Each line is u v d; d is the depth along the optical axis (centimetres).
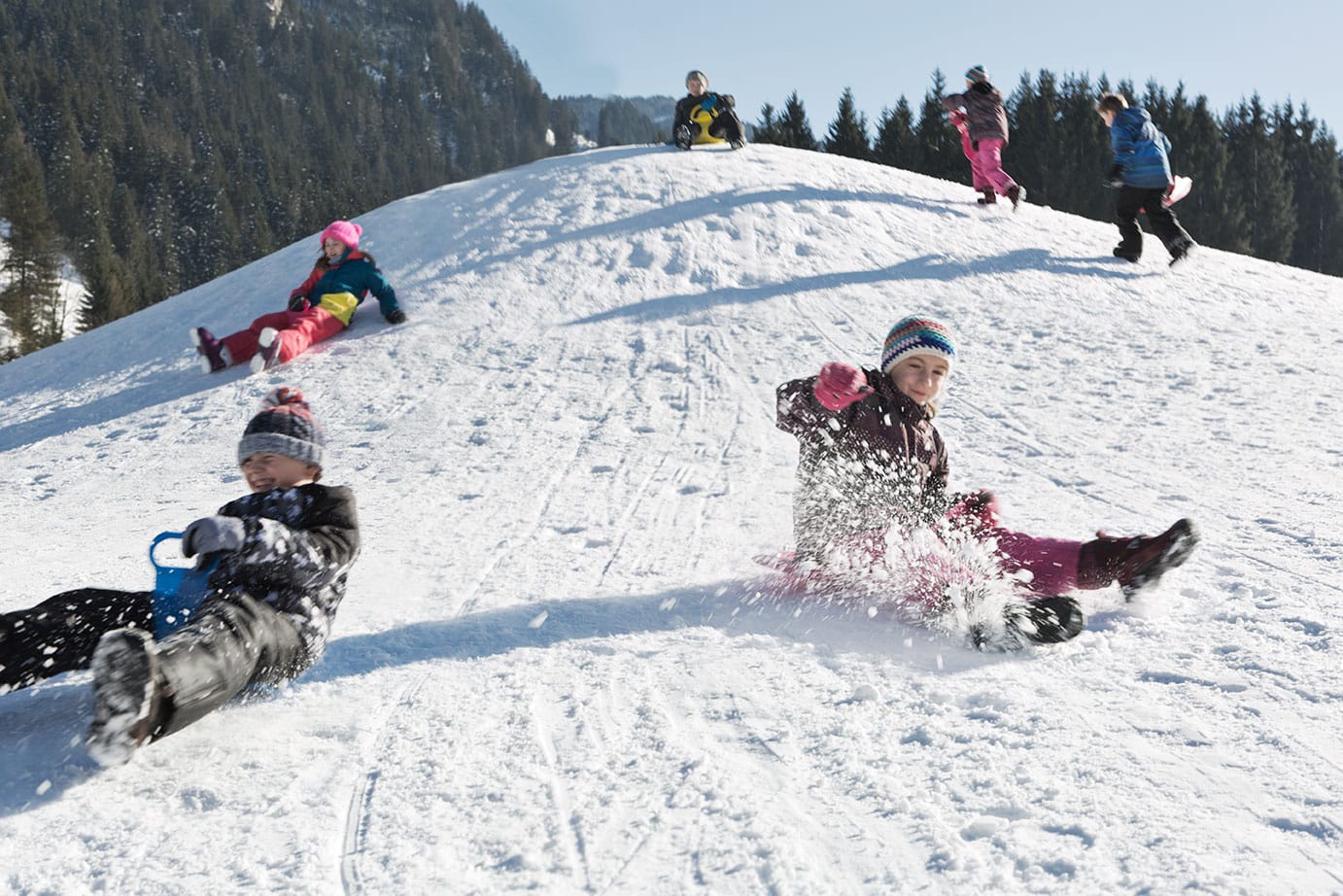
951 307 988
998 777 207
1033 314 957
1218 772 203
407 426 713
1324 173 6188
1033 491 482
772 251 1159
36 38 16488
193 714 221
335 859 192
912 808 198
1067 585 314
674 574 383
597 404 734
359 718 256
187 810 212
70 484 669
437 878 184
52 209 10131
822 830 192
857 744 228
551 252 1173
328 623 274
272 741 243
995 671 268
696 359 846
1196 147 5344
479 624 332
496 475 579
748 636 308
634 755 230
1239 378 709
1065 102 5559
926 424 359
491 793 215
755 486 524
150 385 939
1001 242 1216
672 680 275
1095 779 203
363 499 546
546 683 277
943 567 313
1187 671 257
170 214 11744
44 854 195
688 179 1401
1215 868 169
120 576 420
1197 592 320
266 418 297
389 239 1282
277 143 16562
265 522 256
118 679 200
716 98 1591
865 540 338
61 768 229
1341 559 346
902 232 1226
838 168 1497
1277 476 478
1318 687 240
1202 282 1090
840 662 280
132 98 15775
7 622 243
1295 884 163
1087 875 171
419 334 966
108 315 7269
